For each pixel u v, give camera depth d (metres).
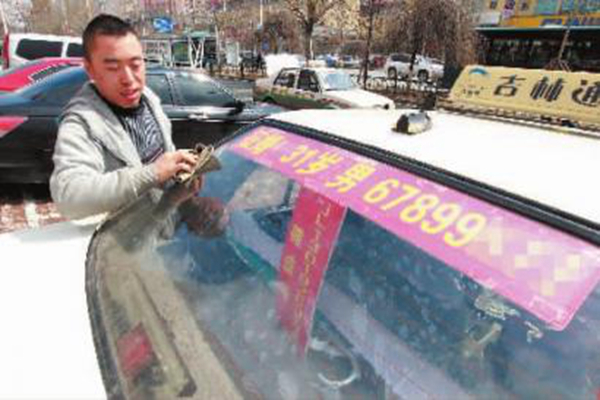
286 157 1.47
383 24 17.48
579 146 1.27
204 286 1.25
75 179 1.53
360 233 1.14
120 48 1.69
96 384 0.97
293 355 1.04
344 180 1.25
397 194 1.12
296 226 1.29
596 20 17.27
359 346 1.05
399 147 1.27
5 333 1.11
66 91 4.07
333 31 31.20
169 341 1.07
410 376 0.99
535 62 17.05
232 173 1.60
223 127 5.05
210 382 0.97
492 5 20.58
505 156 1.18
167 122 2.13
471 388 0.95
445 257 0.97
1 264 1.40
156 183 1.56
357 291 1.12
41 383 0.98
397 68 22.25
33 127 3.89
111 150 1.72
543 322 0.87
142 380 0.97
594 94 1.57
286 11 27.95
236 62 28.91
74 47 9.94
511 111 1.81
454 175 1.09
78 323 1.15
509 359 0.95
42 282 1.31
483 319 0.97
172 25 29.64
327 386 0.98
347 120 1.61
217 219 1.48
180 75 4.86
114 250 1.44
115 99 1.79
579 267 0.85
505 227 0.94
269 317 1.13
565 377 0.91
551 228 0.91
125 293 1.24
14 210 4.15
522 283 0.87
